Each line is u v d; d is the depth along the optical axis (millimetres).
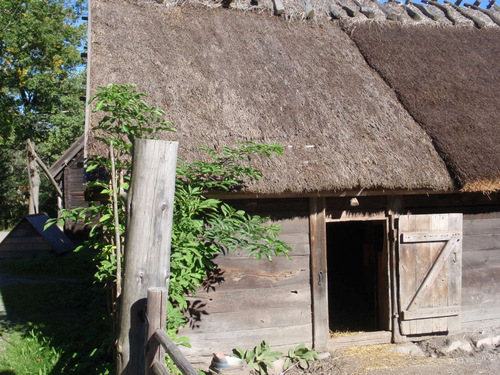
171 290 4238
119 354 2781
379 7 8461
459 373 5203
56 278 9547
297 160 5113
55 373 4836
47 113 22609
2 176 27047
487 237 6211
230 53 6602
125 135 4848
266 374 5121
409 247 5738
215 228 4281
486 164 5461
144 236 2762
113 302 4637
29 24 20875
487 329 6121
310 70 6648
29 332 6090
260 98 5918
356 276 9703
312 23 7758
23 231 11906
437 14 8570
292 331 5461
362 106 6145
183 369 2094
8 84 21344
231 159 4848
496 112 6477
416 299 5730
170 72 5973
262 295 5379
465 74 7199
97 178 4438
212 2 7484
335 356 5504
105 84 5527
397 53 7383
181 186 4160
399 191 5289
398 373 5176
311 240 5516
